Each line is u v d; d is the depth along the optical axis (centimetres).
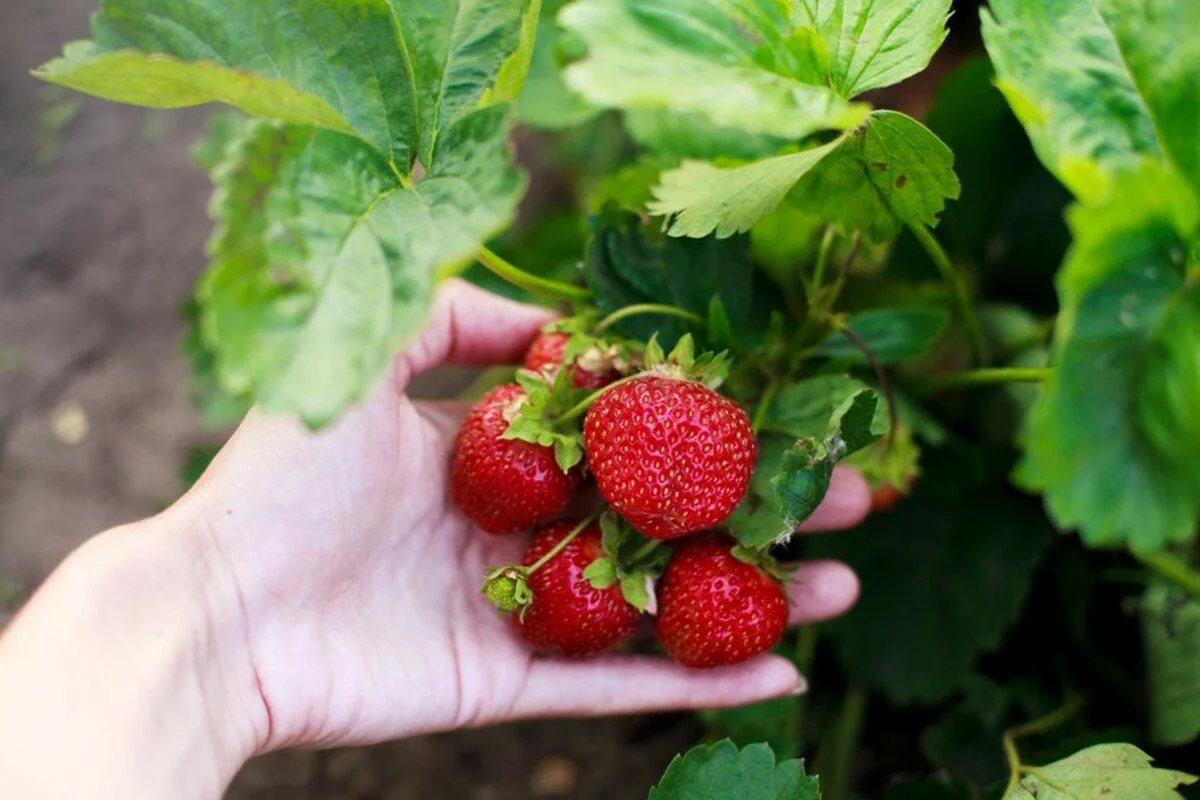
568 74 25
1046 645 45
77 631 30
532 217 58
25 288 61
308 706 33
